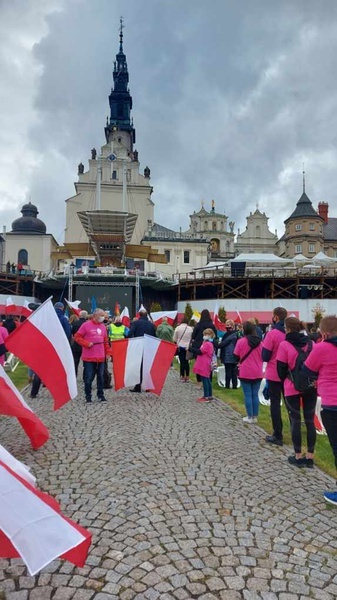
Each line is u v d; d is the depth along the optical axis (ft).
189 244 200.34
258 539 13.16
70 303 72.49
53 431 24.30
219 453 21.12
